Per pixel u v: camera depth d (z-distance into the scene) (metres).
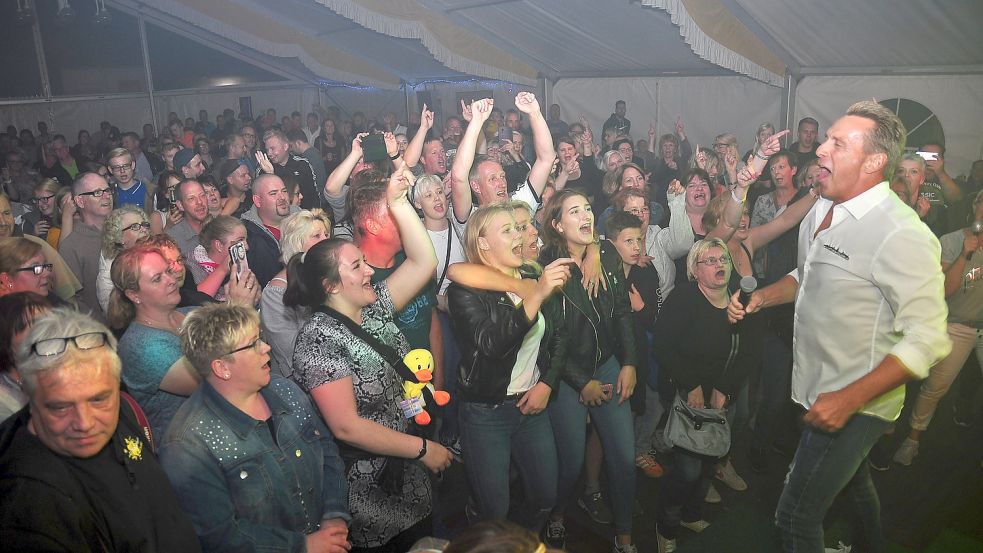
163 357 2.39
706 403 3.13
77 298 4.02
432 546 1.66
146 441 1.85
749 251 3.86
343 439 2.22
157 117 16.11
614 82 10.89
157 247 2.69
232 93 17.20
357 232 2.95
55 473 1.56
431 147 6.11
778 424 4.14
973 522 3.38
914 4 5.79
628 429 3.15
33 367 1.53
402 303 2.57
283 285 3.04
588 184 6.75
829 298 2.38
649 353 3.80
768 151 3.32
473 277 2.67
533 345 2.79
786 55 7.90
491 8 8.93
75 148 12.84
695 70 9.60
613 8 7.73
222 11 13.10
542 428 2.94
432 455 2.39
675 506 3.16
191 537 1.82
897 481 3.81
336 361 2.21
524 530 1.22
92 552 1.60
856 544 3.00
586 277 3.10
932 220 4.74
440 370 3.62
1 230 3.79
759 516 3.37
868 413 2.34
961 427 4.36
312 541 2.07
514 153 6.02
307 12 11.84
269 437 2.04
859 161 2.22
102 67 18.23
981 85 6.82
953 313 3.75
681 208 4.15
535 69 11.59
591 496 3.61
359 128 13.57
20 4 14.24
